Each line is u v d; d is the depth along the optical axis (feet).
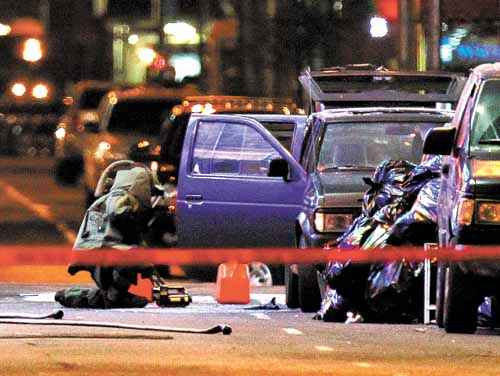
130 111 367.86
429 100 229.45
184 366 131.75
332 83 232.32
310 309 198.80
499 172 159.94
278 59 507.30
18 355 138.00
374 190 185.57
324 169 207.51
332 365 133.69
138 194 201.87
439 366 134.00
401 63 341.82
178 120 272.51
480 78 167.73
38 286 237.04
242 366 132.16
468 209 159.22
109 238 200.95
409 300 176.96
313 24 493.36
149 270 201.16
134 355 138.62
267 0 512.63
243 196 227.81
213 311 196.65
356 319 180.04
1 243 319.47
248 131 230.07
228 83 553.64
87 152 372.99
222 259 208.74
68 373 127.13
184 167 232.53
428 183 180.75
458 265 160.04
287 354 141.28
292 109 282.97
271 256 209.26
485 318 173.88
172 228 259.60
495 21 331.77
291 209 223.92
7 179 562.66
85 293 199.93
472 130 164.35
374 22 373.61
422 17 339.98
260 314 192.65
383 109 214.48
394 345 150.92
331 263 179.42
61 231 350.84
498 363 136.46
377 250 177.58
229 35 549.13
